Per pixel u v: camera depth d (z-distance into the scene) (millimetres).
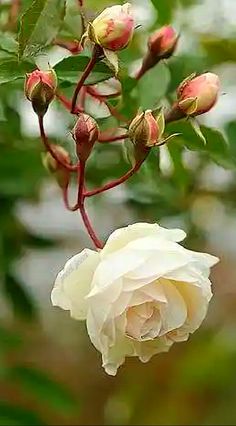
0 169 771
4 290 831
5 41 576
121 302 515
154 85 636
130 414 1114
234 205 893
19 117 722
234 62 809
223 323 1104
